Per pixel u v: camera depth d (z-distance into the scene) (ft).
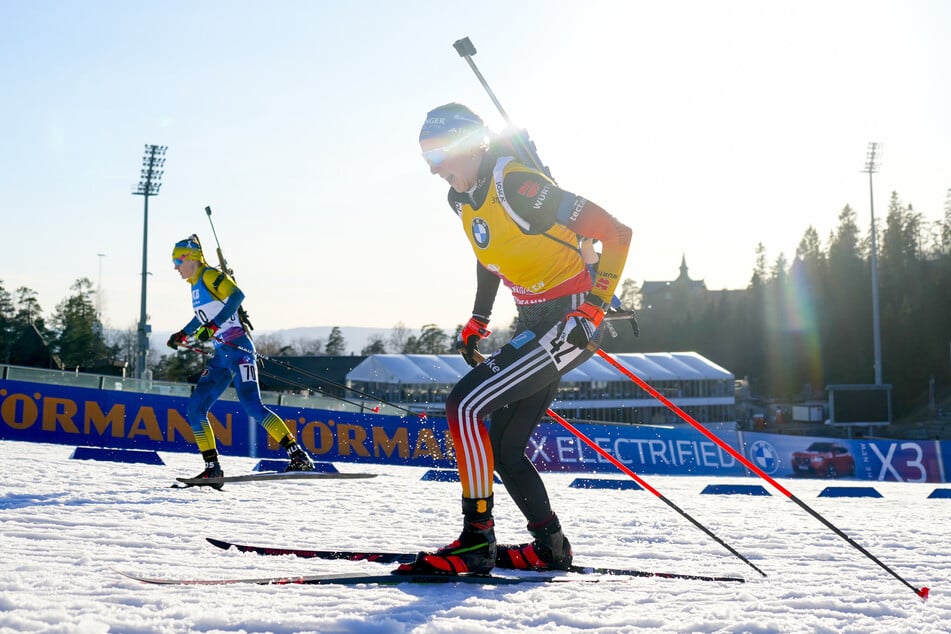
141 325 109.09
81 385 36.55
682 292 428.97
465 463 8.50
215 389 18.84
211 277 18.40
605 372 135.44
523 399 9.12
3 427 35.01
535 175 8.61
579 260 9.15
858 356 279.08
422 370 122.31
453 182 8.93
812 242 355.97
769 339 312.50
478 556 8.39
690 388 140.36
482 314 10.45
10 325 243.81
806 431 186.50
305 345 383.65
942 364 253.03
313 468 19.20
